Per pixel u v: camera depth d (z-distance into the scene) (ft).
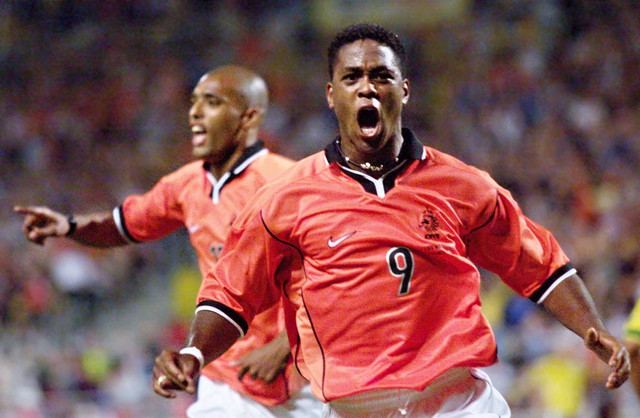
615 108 182.09
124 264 154.61
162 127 190.49
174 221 64.13
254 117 63.31
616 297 105.40
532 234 44.06
